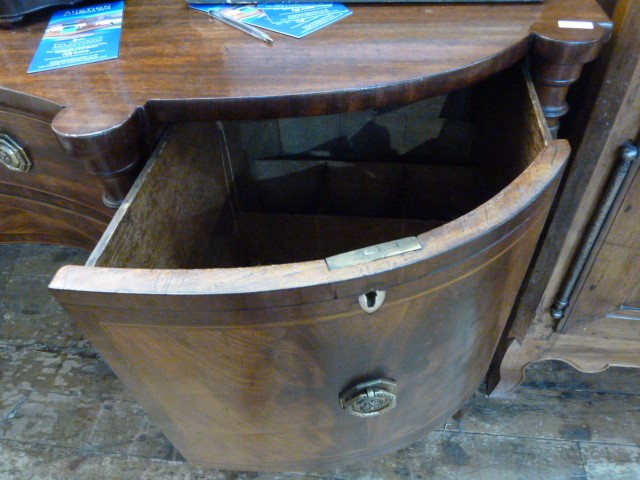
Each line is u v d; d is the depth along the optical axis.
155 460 0.97
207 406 0.57
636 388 1.04
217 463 0.72
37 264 1.38
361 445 0.68
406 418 0.65
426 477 0.93
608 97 0.63
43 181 0.80
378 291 0.42
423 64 0.60
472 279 0.48
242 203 1.00
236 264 1.00
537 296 0.85
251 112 0.58
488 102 0.85
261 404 0.56
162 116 0.59
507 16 0.68
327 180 1.04
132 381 0.55
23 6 0.74
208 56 0.65
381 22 0.69
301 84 0.58
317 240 1.00
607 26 0.63
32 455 0.99
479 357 0.66
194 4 0.77
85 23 0.75
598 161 0.67
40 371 1.13
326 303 0.42
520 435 0.97
